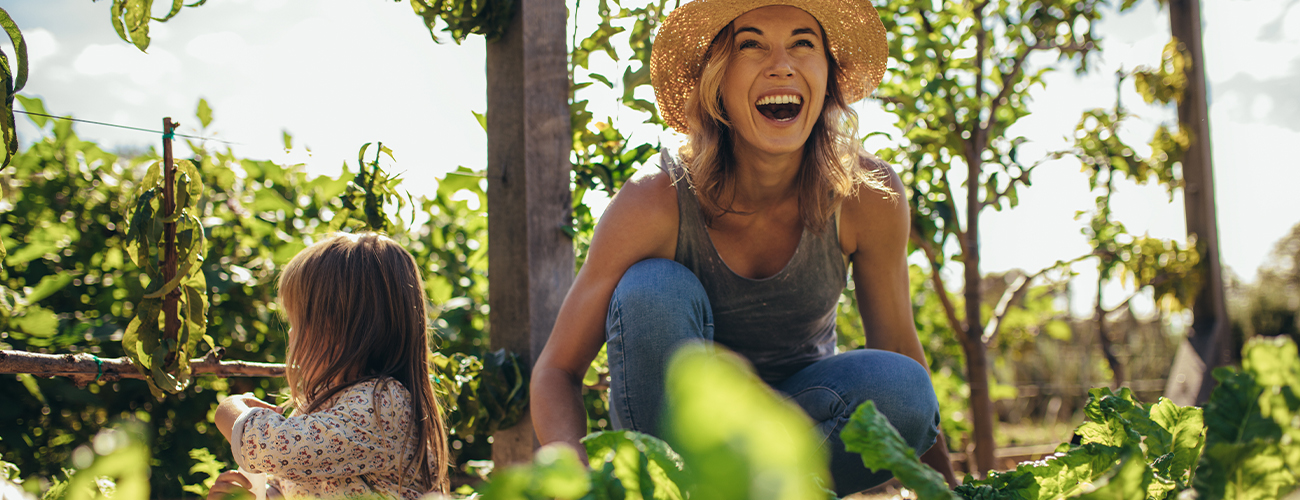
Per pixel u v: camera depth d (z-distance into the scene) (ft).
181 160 4.89
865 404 1.47
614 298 4.21
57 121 8.61
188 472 7.66
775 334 5.08
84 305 8.15
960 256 10.22
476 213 8.23
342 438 4.43
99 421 7.75
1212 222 10.32
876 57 5.20
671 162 4.92
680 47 5.10
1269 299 18.19
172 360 4.88
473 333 9.36
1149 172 10.44
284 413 6.04
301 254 5.27
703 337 4.17
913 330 5.44
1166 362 22.90
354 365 4.94
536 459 0.93
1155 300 10.72
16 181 8.47
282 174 9.36
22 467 7.07
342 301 5.00
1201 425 2.20
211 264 8.29
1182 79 10.32
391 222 6.37
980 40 9.98
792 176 4.82
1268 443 1.45
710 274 4.86
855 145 4.93
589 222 6.61
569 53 6.39
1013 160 9.91
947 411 12.57
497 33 5.85
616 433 1.29
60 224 8.30
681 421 0.51
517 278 5.77
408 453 4.79
